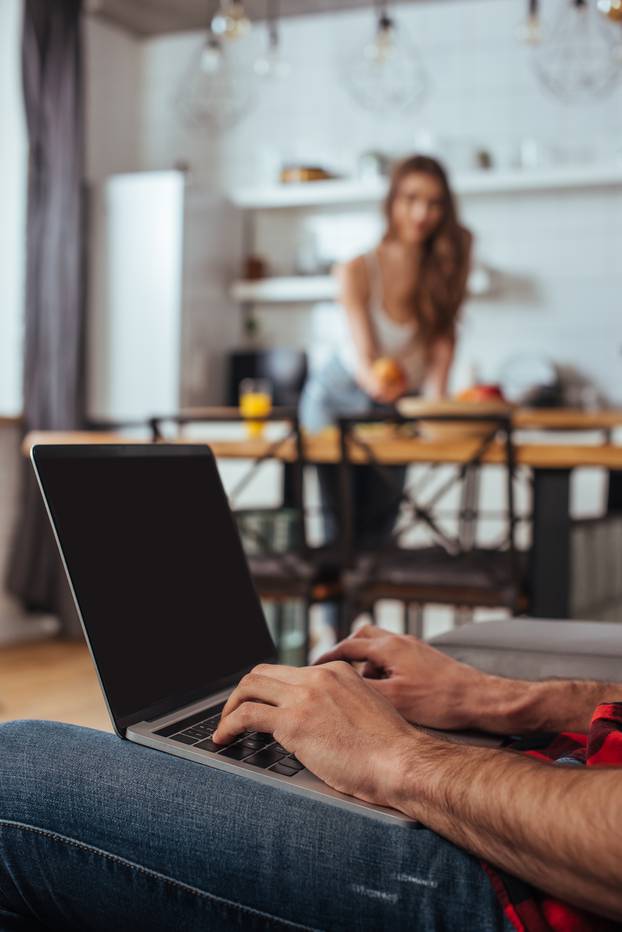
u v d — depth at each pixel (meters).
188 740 0.85
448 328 3.32
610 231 5.03
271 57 4.51
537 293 5.15
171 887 0.72
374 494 3.22
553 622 1.49
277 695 0.82
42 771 0.77
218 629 1.10
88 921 0.77
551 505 2.40
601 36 5.02
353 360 3.23
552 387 4.96
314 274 5.46
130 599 0.96
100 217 5.20
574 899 0.63
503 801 0.64
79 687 3.57
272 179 5.50
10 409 4.79
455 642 1.35
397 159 5.31
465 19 5.28
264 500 4.53
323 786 0.76
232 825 0.71
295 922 0.69
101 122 5.62
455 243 3.23
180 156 5.86
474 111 5.27
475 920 0.65
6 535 4.45
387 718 0.78
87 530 0.94
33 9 4.54
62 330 4.58
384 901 0.67
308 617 2.60
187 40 5.80
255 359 5.34
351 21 5.50
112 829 0.74
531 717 1.07
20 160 4.75
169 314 5.06
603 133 5.03
